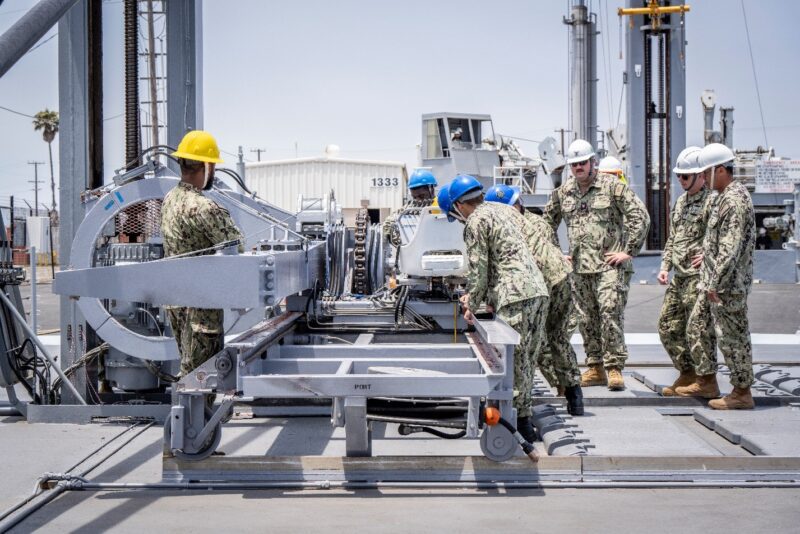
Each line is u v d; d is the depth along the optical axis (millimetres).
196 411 5129
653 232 27484
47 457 5957
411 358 5668
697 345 7461
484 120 27984
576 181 7945
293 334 7090
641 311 19016
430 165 27734
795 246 25109
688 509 4629
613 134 32312
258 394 4863
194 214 5414
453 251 7328
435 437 6559
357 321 7531
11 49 3516
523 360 5680
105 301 7246
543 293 5664
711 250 7082
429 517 4504
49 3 3682
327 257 8398
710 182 7238
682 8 24906
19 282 7527
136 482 5207
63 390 7434
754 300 21672
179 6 8234
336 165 25703
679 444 5887
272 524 4395
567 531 4254
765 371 9156
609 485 5082
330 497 4926
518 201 7340
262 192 25984
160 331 7312
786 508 4637
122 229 7430
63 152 7355
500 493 4980
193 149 5527
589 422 6762
